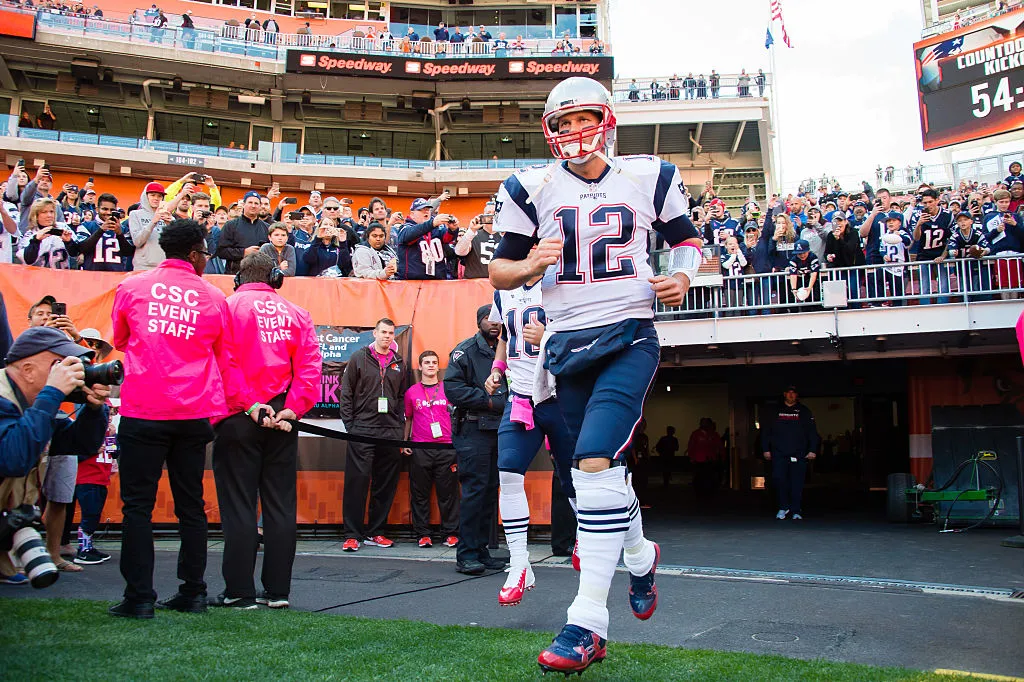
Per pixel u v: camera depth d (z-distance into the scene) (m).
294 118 37.22
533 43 37.44
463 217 33.09
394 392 7.23
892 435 15.27
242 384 4.21
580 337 2.80
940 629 3.89
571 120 2.77
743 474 15.72
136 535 3.62
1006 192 11.14
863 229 10.38
